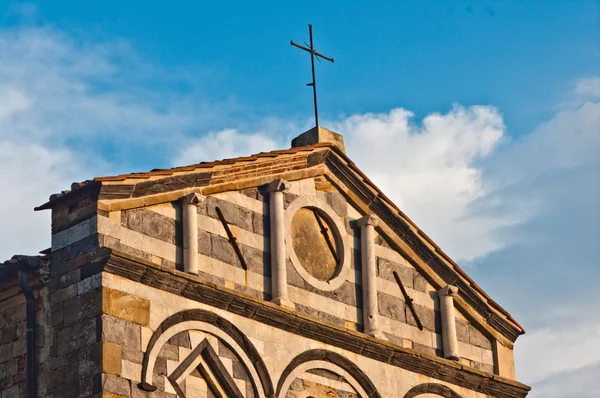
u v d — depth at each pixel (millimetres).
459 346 55188
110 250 43875
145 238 45719
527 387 56750
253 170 49781
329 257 51906
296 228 50938
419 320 53969
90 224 44656
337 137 54500
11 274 45188
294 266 50094
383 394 51188
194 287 46031
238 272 48156
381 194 53812
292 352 48594
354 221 53281
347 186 53281
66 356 43688
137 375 43719
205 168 47812
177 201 47125
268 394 47281
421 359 52938
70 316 44031
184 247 46656
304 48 55125
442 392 53688
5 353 45250
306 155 51719
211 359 46094
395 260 54156
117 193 45188
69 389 43281
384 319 52625
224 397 46156
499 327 56906
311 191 51938
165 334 44969
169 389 44562
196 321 46031
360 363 50906
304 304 49906
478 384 55094
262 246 49344
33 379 44000
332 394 49625
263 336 47844
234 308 47188
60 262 44812
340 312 51250
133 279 44594
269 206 50094
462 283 55750
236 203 49000
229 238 48281
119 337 43625
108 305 43688
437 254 55094
